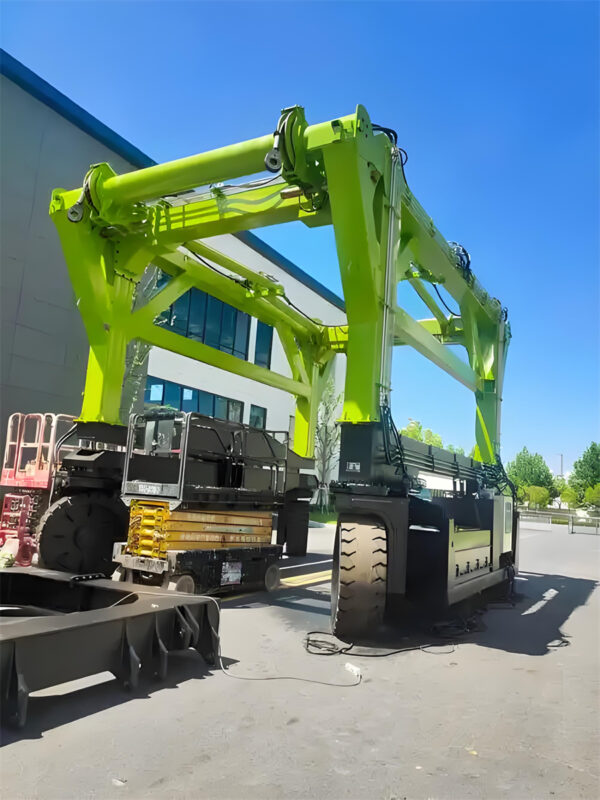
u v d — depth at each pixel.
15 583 5.77
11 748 3.10
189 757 3.10
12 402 12.41
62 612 5.43
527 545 19.77
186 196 8.82
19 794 2.63
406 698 4.24
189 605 4.69
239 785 2.83
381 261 6.71
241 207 8.33
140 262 9.38
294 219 8.19
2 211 12.31
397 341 9.34
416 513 6.40
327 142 6.47
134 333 9.42
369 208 6.58
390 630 6.42
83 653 3.76
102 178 8.54
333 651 5.42
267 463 8.98
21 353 12.61
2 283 12.30
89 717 3.58
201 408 19.94
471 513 8.34
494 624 7.02
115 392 9.05
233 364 11.48
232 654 5.18
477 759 3.26
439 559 6.28
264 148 7.16
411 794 2.82
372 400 6.30
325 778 2.95
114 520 8.74
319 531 20.19
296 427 14.20
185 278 10.43
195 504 7.44
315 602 7.91
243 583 8.11
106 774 2.87
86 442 9.61
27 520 9.06
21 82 12.56
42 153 13.06
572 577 11.73
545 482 59.75
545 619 7.41
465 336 10.35
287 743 3.35
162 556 7.10
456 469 8.26
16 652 3.36
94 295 8.90
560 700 4.32
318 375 14.42
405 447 6.51
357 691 4.35
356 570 5.73
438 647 5.81
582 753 3.40
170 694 4.06
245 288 11.60
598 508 52.00
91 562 8.45
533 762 3.25
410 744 3.43
